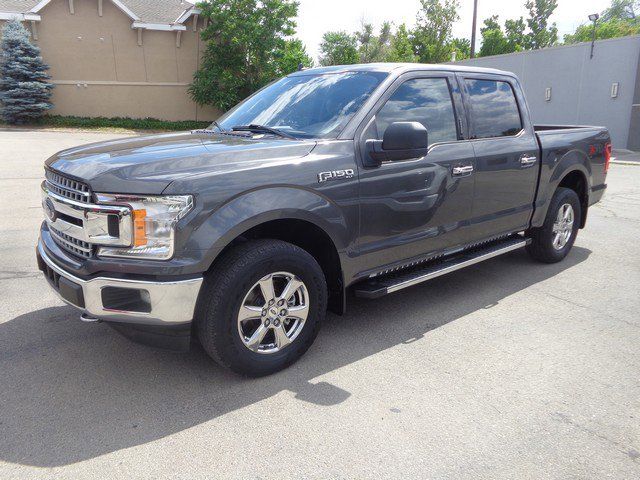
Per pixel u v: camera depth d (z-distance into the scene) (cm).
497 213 477
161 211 279
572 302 473
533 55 2052
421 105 408
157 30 2852
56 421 286
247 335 335
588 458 263
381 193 368
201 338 309
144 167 290
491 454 265
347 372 344
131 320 288
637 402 314
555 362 362
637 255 625
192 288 288
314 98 402
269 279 319
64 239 319
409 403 309
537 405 309
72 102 2797
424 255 418
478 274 549
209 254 289
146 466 252
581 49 1900
